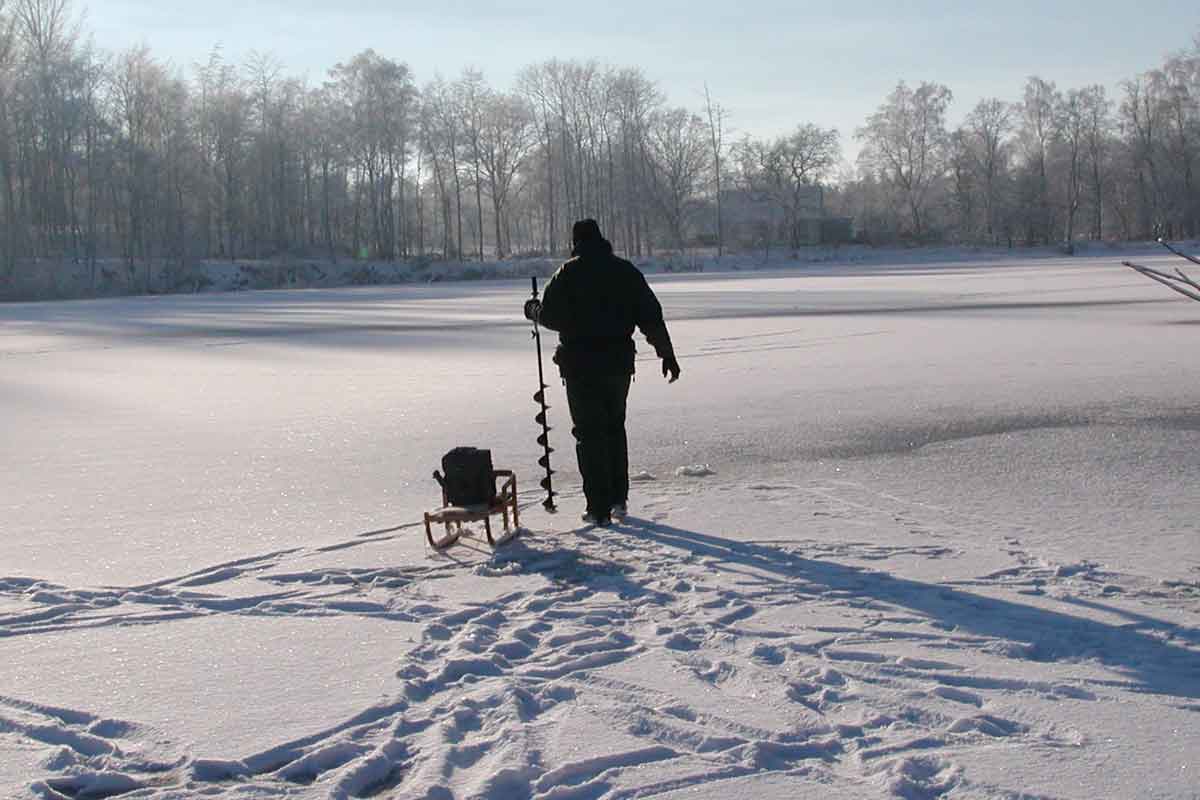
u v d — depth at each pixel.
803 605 5.56
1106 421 11.48
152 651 5.04
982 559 6.35
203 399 15.46
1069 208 119.12
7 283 67.94
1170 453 9.66
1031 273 61.47
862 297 40.16
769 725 4.09
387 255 93.88
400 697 4.40
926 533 6.99
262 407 14.40
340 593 5.96
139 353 23.69
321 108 94.19
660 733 4.05
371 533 7.40
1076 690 4.38
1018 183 113.88
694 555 6.58
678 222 107.06
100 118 76.94
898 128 122.88
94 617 5.57
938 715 4.15
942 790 3.54
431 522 7.29
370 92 94.81
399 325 31.08
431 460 10.16
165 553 6.92
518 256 99.50
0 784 3.69
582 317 7.39
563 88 105.00
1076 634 5.06
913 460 9.62
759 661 4.77
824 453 10.05
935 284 50.03
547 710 4.30
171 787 3.68
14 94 73.56
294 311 40.88
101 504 8.50
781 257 106.19
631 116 104.56
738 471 9.32
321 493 8.81
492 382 16.53
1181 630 5.07
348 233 98.69
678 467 9.55
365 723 4.17
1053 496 8.10
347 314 37.84
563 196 108.88
